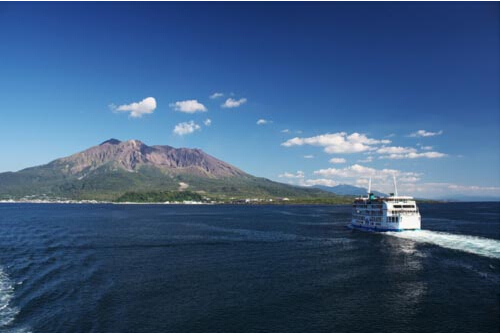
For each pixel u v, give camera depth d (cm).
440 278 8200
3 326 5328
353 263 9831
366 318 5831
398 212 15862
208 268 9200
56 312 5925
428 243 13025
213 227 19612
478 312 6097
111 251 11656
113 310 6062
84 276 8288
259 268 9231
